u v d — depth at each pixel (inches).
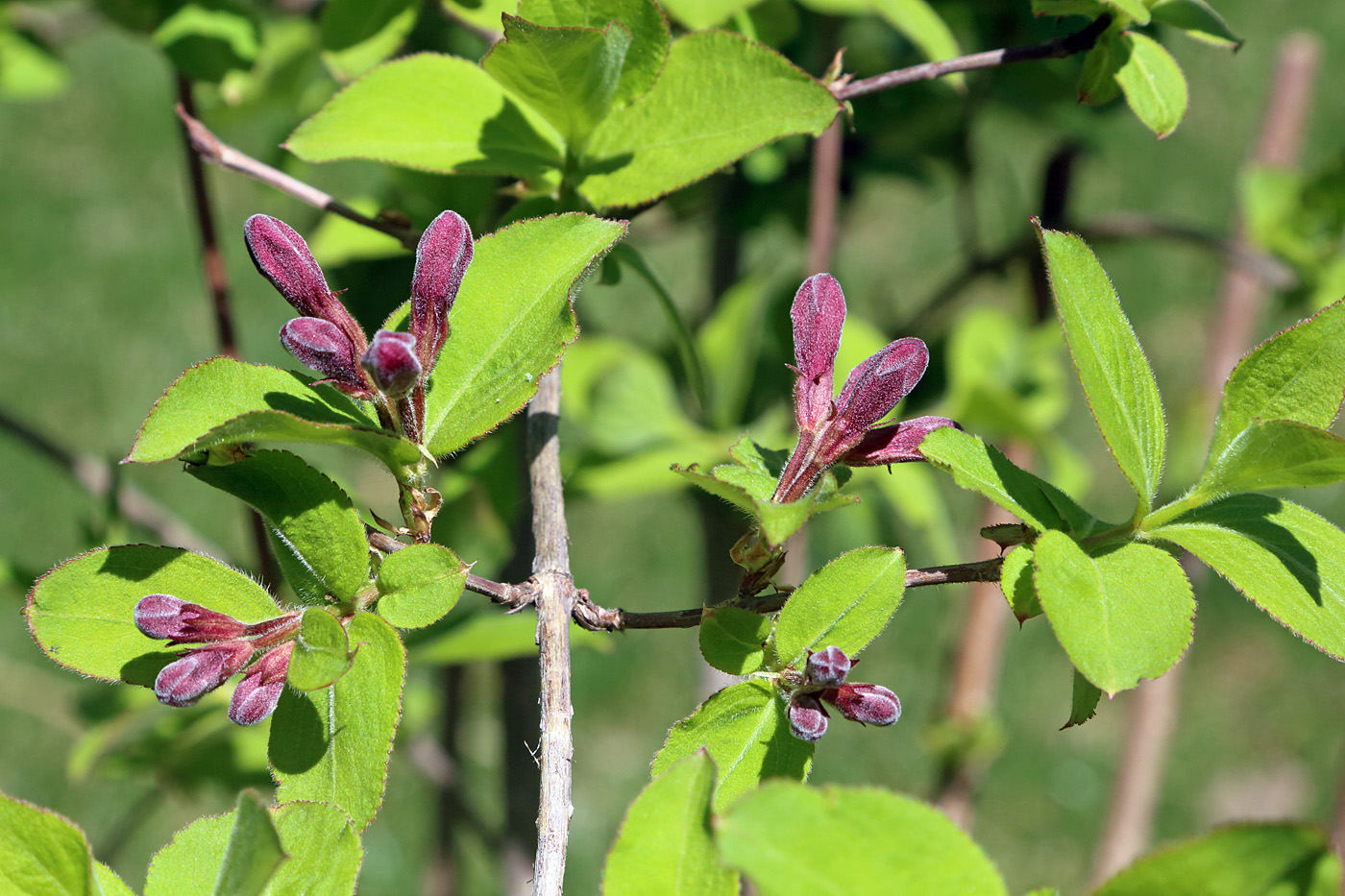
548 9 24.4
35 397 68.4
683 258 67.0
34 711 44.2
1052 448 33.7
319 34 27.8
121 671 23.2
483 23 25.9
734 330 31.0
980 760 31.2
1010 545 23.7
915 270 64.3
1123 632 22.5
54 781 54.8
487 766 47.9
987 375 33.3
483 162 24.8
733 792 23.2
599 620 23.7
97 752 29.1
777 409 32.3
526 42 24.1
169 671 22.7
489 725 50.4
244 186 75.2
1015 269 35.6
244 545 60.5
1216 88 74.5
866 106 32.5
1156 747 33.8
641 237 33.6
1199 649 65.1
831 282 23.4
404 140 24.8
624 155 24.8
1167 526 23.3
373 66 25.6
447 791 32.7
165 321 72.7
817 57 31.1
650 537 66.1
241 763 30.0
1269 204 32.4
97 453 66.0
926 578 23.5
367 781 22.9
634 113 24.8
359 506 27.9
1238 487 23.3
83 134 81.8
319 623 22.7
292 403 23.1
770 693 23.3
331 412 23.3
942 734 31.0
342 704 23.0
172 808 54.1
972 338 33.6
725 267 33.6
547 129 25.0
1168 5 24.9
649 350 35.7
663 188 24.5
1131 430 23.3
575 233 23.6
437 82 25.0
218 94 30.0
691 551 65.5
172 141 81.5
